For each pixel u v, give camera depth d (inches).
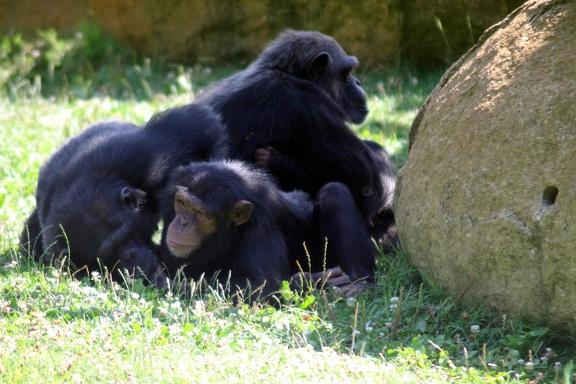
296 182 719.1
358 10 1306.6
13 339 453.1
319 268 637.9
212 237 569.6
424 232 542.9
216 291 535.8
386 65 1306.6
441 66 1295.5
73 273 563.2
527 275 473.7
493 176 491.2
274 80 726.5
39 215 621.9
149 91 1246.9
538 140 473.1
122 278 571.5
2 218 713.0
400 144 965.2
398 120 1061.8
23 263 609.3
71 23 1509.6
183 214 568.7
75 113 1141.7
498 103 502.0
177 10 1414.9
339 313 533.3
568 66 478.6
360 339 490.3
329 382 409.4
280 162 706.8
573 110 466.0
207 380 405.1
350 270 615.2
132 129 666.8
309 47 762.8
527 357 465.1
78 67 1419.8
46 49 1460.4
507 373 433.1
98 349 441.4
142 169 606.9
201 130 652.1
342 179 718.5
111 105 1167.0
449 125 539.5
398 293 569.0
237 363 430.6
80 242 570.3
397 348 474.3
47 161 654.5
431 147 551.8
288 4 1357.0
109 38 1467.8
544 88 481.4
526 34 515.8
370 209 724.0
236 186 573.9
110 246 568.1
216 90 760.3
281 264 580.7
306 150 718.5
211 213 562.9
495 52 534.0
